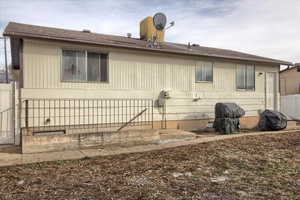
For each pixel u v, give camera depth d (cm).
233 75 1245
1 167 533
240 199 362
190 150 684
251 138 862
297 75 2334
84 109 880
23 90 786
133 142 809
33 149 676
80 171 502
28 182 436
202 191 393
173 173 485
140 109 990
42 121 811
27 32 779
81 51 875
